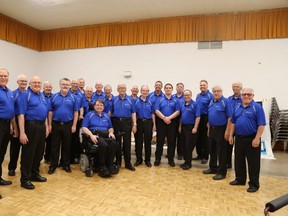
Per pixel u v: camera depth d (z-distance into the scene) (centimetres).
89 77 761
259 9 604
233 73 635
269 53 609
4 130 271
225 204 259
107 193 280
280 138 580
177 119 425
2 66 699
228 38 630
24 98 286
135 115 402
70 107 359
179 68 675
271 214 236
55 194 272
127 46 719
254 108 299
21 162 290
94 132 360
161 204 254
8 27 700
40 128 296
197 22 651
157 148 419
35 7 625
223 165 349
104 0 572
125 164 390
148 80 701
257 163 302
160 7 606
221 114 352
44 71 812
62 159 368
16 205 240
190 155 401
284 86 601
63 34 785
